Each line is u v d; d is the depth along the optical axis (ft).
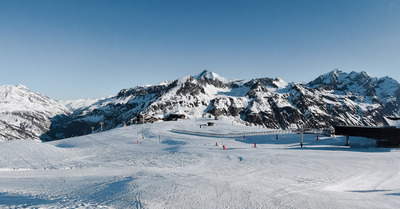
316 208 58.54
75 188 77.77
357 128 183.62
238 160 132.26
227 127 370.32
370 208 59.82
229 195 67.00
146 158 151.02
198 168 113.60
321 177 94.12
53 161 156.56
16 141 207.82
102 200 60.95
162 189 70.85
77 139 301.43
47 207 49.96
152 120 558.97
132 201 59.36
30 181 90.84
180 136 286.05
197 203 59.77
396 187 84.38
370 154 145.28
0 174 104.58
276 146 201.77
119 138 288.71
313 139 224.33
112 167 122.72
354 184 87.15
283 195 68.54
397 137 176.35
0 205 51.78
